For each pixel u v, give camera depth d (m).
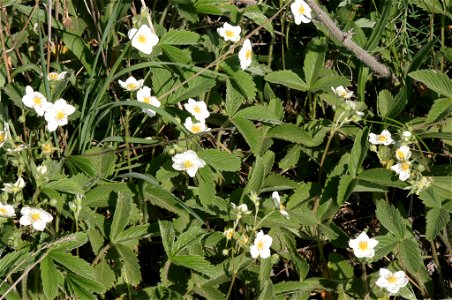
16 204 0.77
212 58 0.85
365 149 0.81
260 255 0.77
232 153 0.86
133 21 0.83
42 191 0.77
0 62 0.85
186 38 0.84
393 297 0.83
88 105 0.84
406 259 0.79
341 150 0.85
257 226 0.78
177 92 0.83
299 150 0.85
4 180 0.80
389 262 0.83
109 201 0.79
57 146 0.81
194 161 0.78
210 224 0.83
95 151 0.82
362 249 0.78
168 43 0.83
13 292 0.76
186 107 0.81
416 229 0.85
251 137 0.82
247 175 0.86
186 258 0.76
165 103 0.83
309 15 0.85
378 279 0.77
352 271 0.80
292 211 0.81
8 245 0.77
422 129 0.85
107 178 0.82
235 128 0.84
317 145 0.83
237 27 0.83
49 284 0.74
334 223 0.82
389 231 0.81
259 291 0.78
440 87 0.84
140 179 0.81
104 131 0.85
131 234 0.78
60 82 0.81
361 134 0.81
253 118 0.83
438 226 0.79
